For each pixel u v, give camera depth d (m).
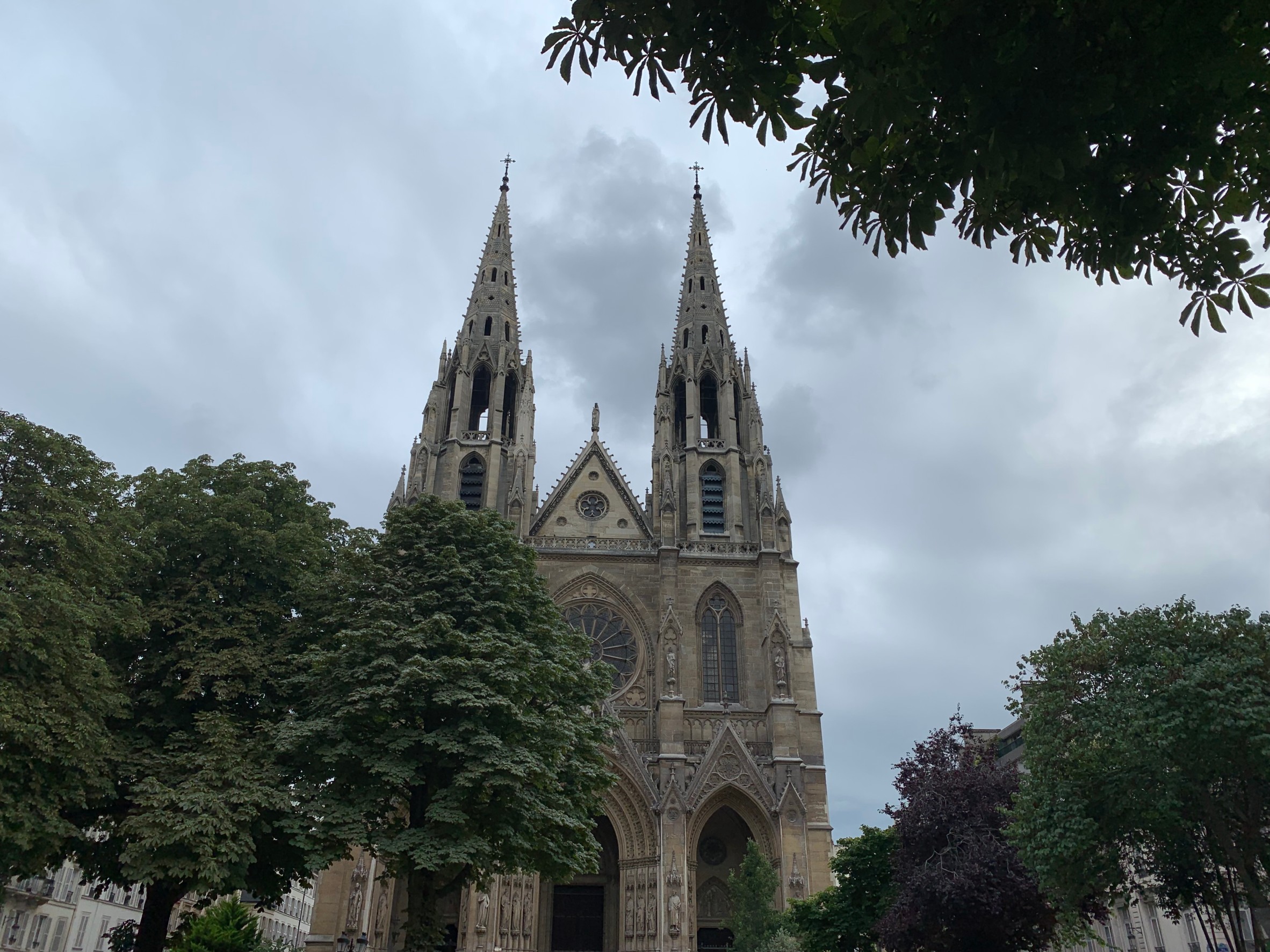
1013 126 9.43
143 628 30.50
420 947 30.86
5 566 26.86
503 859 32.56
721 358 82.81
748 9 10.15
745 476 77.31
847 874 50.19
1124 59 9.33
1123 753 30.22
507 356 84.06
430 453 77.19
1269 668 29.33
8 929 63.91
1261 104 9.80
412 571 35.84
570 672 36.91
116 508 31.30
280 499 37.91
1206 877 33.28
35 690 25.69
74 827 26.42
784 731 64.19
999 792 40.28
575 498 75.19
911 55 9.39
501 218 94.25
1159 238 11.13
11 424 28.77
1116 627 33.12
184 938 47.09
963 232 12.62
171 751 30.67
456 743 30.75
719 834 65.69
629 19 10.34
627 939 58.56
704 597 71.19
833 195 12.27
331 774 31.05
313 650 32.22
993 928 38.88
